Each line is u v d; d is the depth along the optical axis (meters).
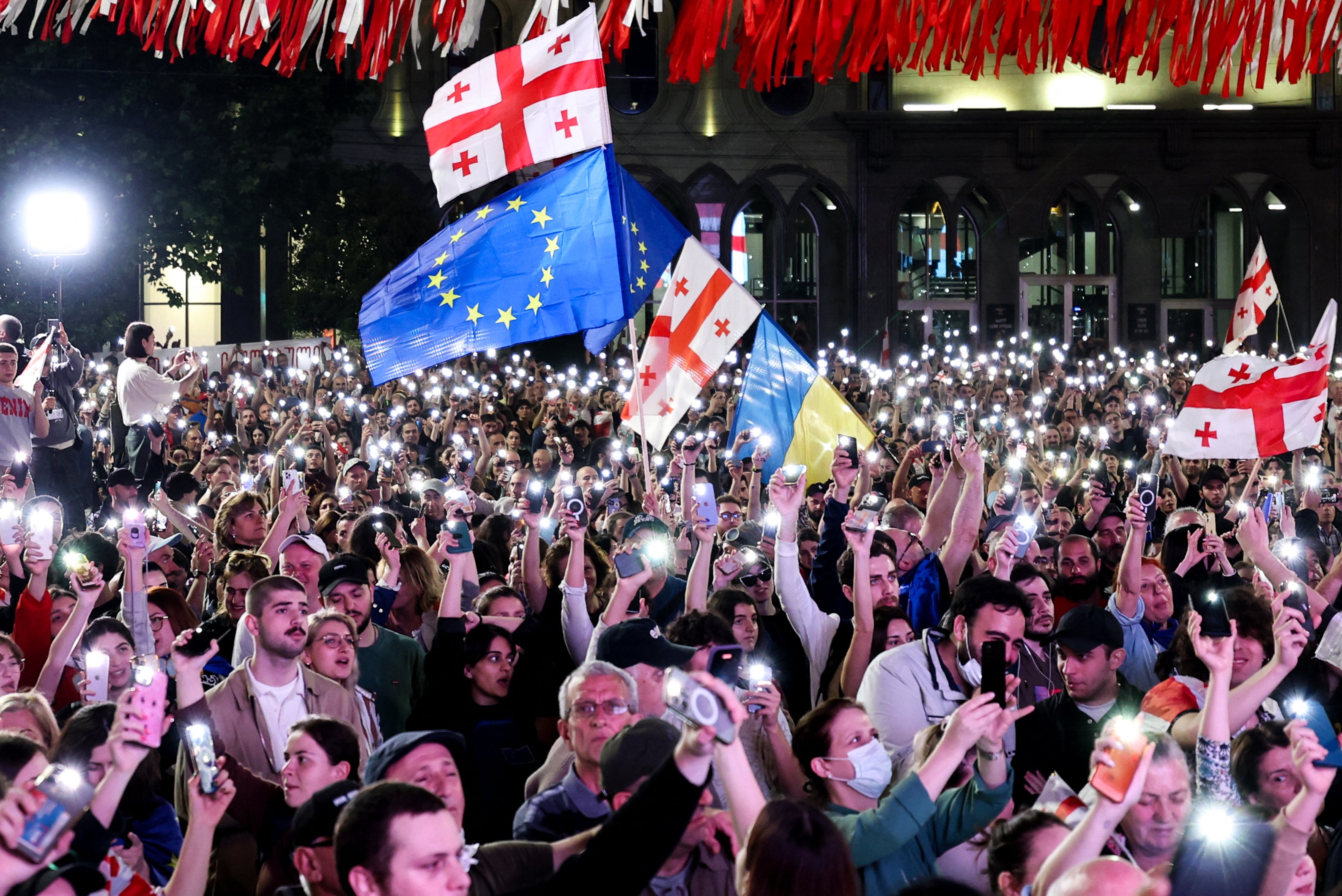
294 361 27.33
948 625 5.85
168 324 35.44
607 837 3.01
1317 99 39.91
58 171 26.94
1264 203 40.59
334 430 16.42
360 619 6.66
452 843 3.36
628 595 6.12
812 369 10.41
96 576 6.09
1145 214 40.66
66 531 13.20
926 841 4.32
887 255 40.00
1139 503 7.09
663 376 10.53
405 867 3.30
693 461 10.07
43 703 5.12
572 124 7.67
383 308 8.50
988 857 4.10
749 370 10.45
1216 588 7.26
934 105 40.31
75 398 16.73
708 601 6.50
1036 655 6.39
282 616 5.65
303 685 5.80
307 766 4.72
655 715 5.25
